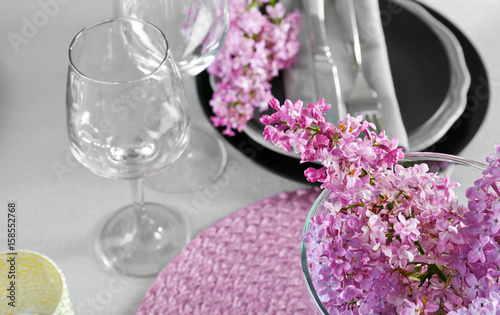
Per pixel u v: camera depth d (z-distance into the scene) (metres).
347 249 0.52
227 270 0.72
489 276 0.50
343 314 0.52
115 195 0.79
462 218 0.52
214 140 0.82
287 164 0.75
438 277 0.53
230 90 0.77
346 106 0.77
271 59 0.80
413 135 0.77
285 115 0.52
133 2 0.73
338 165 0.51
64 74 0.84
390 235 0.52
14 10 0.88
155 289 0.71
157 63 0.68
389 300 0.51
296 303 0.70
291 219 0.75
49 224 0.77
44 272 0.67
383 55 0.79
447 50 0.81
